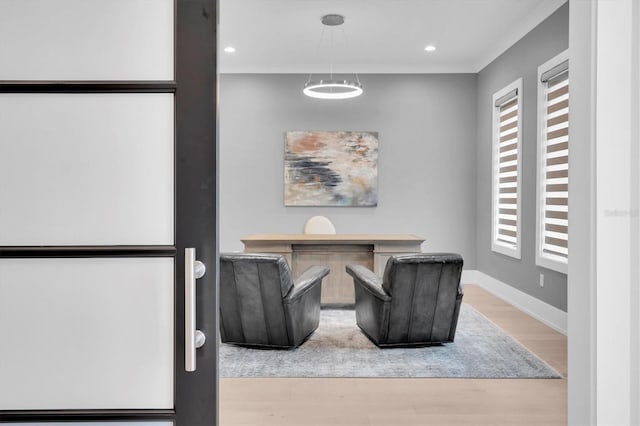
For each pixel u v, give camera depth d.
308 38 5.38
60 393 1.20
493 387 2.91
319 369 3.23
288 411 2.58
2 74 1.19
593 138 1.27
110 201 1.19
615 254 1.28
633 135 1.28
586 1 1.29
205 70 1.18
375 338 3.69
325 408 2.62
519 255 5.08
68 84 1.18
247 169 6.51
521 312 4.90
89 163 1.19
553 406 2.64
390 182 6.53
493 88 5.90
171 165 1.19
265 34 5.25
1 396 1.19
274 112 6.49
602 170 1.27
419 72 6.48
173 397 1.20
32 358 1.19
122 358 1.20
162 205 1.20
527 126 4.95
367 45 5.63
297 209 6.53
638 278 1.28
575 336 1.35
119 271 1.20
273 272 3.42
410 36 5.32
